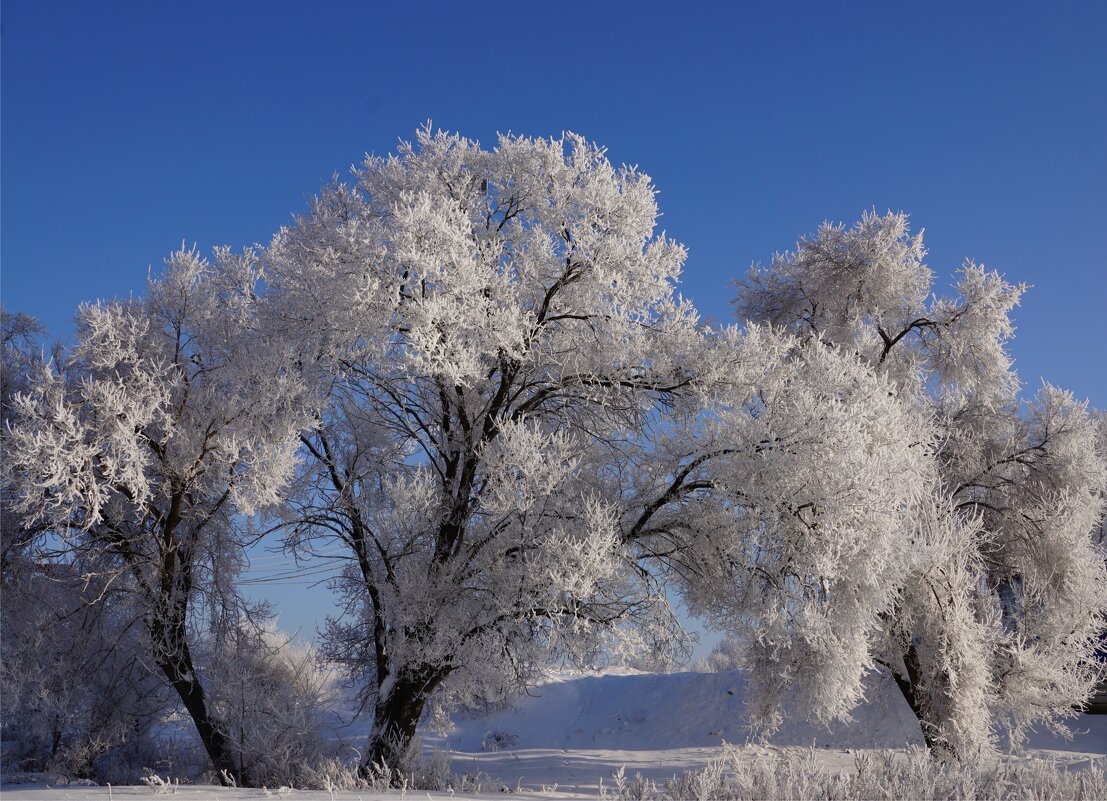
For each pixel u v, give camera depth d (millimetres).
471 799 7836
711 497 13188
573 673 33219
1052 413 19891
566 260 13555
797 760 7730
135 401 12391
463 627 12953
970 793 6785
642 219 13375
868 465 12055
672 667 13734
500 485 11969
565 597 11555
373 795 7754
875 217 21641
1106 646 20719
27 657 14688
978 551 18875
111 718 15984
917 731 22422
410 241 11742
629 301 13328
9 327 17203
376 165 14711
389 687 13734
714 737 24484
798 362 14258
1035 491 19797
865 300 21344
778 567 12922
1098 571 18969
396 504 13461
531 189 13781
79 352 12789
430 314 11539
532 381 14336
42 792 8133
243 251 16328
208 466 13516
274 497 12594
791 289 22562
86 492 11969
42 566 14883
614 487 13945
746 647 15188
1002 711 17812
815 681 13352
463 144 14344
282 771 12992
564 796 9047
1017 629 19141
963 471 20047
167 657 14430
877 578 12797
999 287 20281
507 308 12734
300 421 12891
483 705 17562
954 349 20531
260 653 15773
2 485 12023
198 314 14727
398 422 15430
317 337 13312
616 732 26984
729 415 12992
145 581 14141
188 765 16484
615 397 14266
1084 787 7148
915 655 16672
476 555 13281
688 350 13664
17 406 12172
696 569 13938
